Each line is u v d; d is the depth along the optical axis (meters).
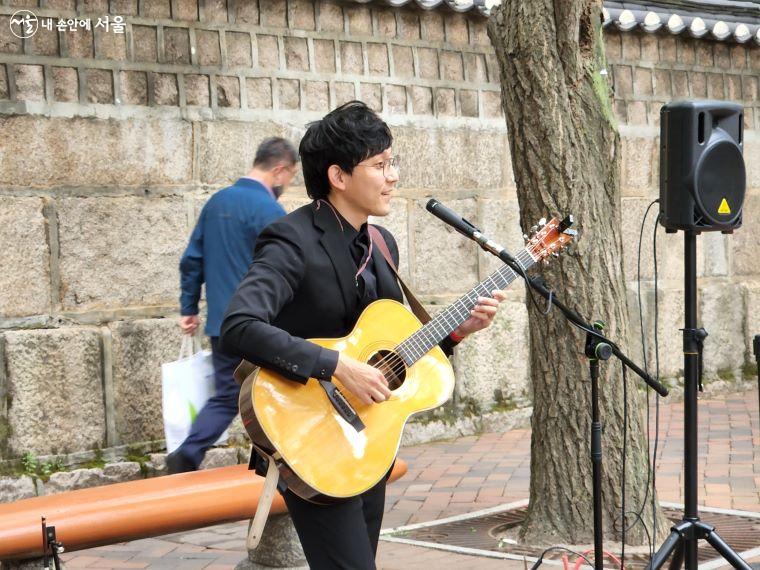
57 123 7.41
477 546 6.07
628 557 5.77
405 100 9.25
